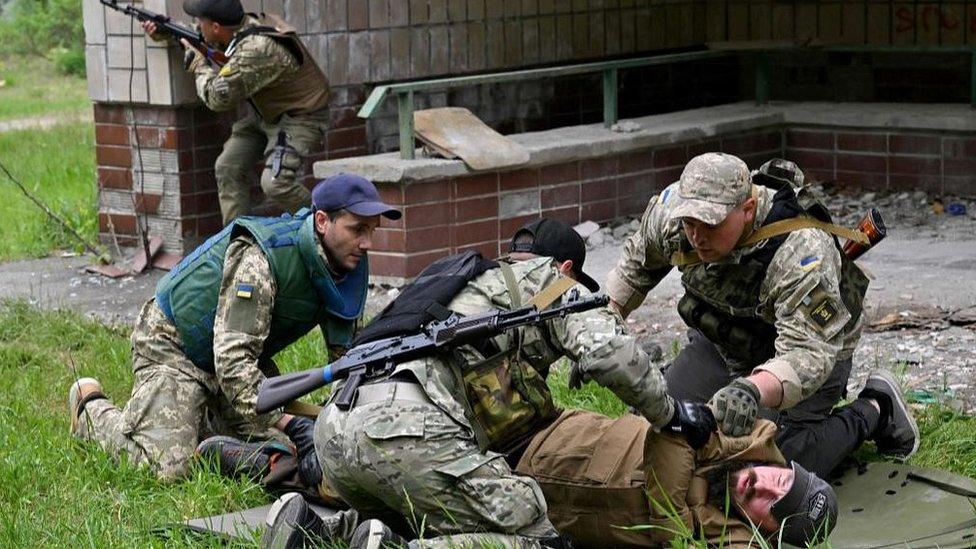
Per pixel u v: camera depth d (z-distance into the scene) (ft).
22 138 56.44
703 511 14.66
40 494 17.78
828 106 37.45
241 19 28.99
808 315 15.16
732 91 41.73
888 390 17.51
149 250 31.81
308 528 14.14
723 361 17.46
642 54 39.60
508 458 15.11
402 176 28.71
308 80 29.68
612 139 32.73
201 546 15.35
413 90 29.32
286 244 17.03
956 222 33.12
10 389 22.50
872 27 38.75
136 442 18.06
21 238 35.53
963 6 37.35
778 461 14.97
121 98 31.37
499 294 14.64
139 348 18.47
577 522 14.97
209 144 31.58
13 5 103.35
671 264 17.02
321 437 14.46
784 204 15.52
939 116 34.86
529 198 31.32
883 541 15.02
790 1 39.81
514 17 36.37
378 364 14.34
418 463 13.89
